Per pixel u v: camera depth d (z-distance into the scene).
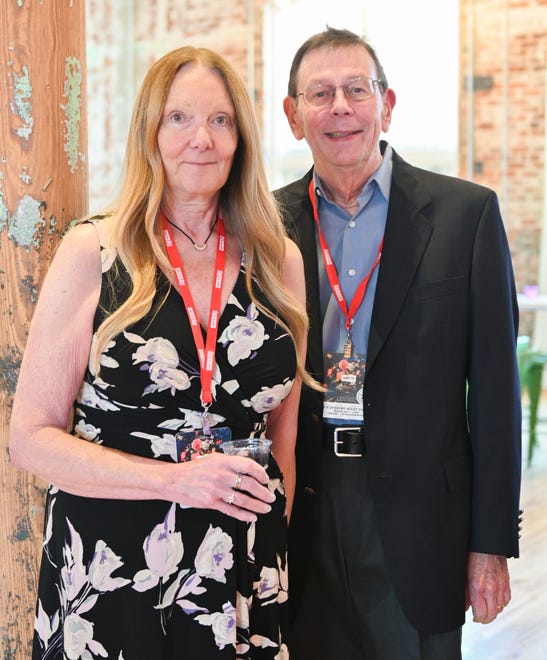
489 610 2.11
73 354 1.68
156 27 10.41
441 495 2.08
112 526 1.66
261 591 1.77
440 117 9.24
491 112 8.83
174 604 1.68
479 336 2.07
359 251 2.21
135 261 1.69
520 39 8.62
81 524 1.68
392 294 2.10
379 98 2.21
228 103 1.75
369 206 2.22
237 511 1.61
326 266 2.22
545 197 8.69
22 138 1.97
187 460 1.69
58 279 1.69
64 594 1.70
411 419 2.06
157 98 1.71
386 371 2.08
